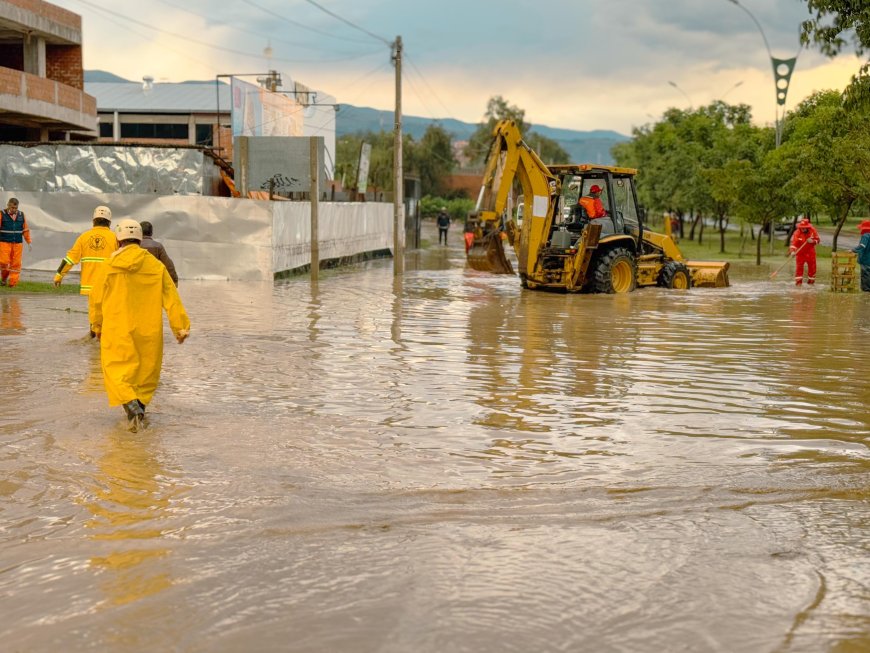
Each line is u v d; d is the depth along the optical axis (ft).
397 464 21.42
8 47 120.47
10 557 15.49
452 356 37.96
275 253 80.28
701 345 42.34
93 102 121.29
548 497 19.06
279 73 133.49
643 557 15.66
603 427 25.49
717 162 156.66
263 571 14.93
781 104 126.31
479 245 72.84
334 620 13.15
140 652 12.23
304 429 24.75
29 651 12.27
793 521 17.66
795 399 29.68
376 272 93.71
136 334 25.13
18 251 64.18
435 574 14.83
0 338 40.75
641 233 73.56
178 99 169.89
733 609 13.57
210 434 24.02
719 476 20.70
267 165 84.94
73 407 26.94
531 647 12.34
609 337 44.88
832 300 66.90
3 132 122.42
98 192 80.94
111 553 15.70
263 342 41.34
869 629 12.98
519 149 69.87
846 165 90.43
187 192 83.66
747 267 112.98
